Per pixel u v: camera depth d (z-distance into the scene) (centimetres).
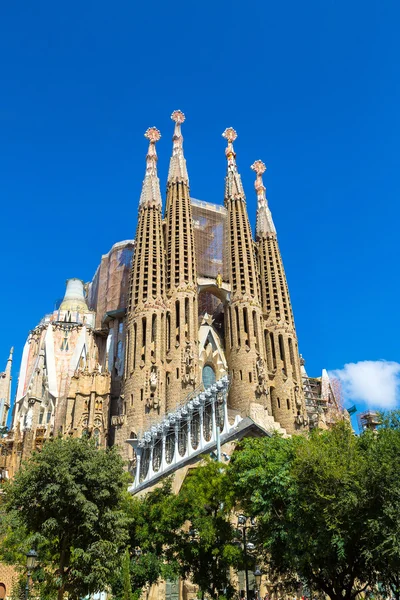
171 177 10600
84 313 11475
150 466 6462
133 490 5953
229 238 10475
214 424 6131
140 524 3806
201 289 10006
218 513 3809
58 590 3175
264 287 10475
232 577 4903
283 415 9194
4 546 4138
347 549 3338
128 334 8775
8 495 3275
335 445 3709
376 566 3328
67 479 3081
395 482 3120
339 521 3152
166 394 8362
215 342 9812
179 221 9906
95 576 3005
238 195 10906
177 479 5809
